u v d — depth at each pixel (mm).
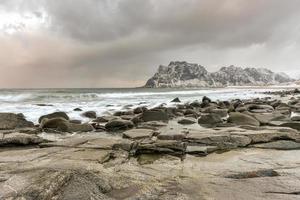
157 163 8469
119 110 24781
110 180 6352
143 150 9586
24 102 34594
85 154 8852
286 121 14852
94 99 42531
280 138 10883
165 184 6270
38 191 5152
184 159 8906
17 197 4945
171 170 7559
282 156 8984
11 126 14938
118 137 12555
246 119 14906
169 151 9523
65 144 10203
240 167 7754
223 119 17391
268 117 15852
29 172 6203
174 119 18531
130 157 9219
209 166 7949
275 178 6465
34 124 16969
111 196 5621
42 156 8664
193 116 19438
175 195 5605
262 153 9422
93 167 7367
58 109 25375
